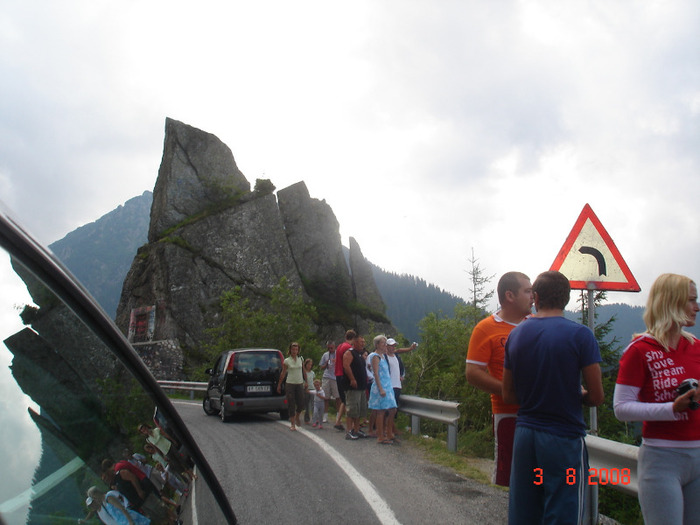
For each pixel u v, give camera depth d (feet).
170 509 5.40
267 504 21.40
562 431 12.31
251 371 51.52
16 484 3.40
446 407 32.81
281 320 107.55
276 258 202.08
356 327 220.23
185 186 202.80
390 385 35.60
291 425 43.37
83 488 4.07
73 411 4.14
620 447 16.96
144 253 196.54
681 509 12.14
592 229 18.72
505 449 15.99
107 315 4.88
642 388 12.76
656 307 12.80
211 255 191.31
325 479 25.29
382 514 19.88
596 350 12.53
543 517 12.46
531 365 12.66
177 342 164.96
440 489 23.38
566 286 13.39
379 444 34.99
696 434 12.23
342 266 235.81
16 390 3.57
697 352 12.77
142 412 5.22
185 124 210.18
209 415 57.26
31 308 3.83
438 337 64.80
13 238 3.81
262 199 207.10
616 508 22.79
